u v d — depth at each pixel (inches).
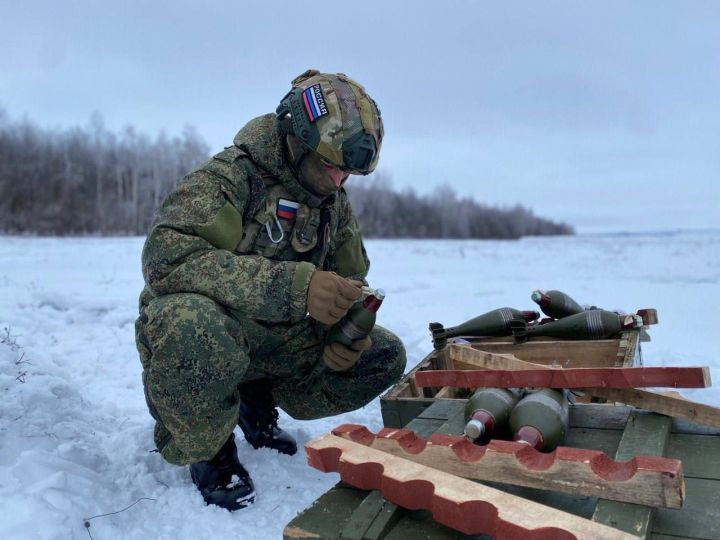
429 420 91.1
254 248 101.9
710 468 69.7
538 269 490.6
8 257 493.7
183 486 100.1
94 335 202.1
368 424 136.9
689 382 77.3
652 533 60.1
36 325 204.7
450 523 61.7
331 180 101.3
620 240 1306.6
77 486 93.1
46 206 1485.0
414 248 863.1
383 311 262.8
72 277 348.2
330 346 102.4
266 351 110.3
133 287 304.5
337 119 95.1
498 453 68.7
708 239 1229.1
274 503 97.6
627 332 122.4
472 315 254.5
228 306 95.0
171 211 94.3
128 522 90.7
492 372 88.2
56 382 127.5
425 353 191.9
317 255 107.7
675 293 315.9
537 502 66.2
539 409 78.8
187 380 88.7
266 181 101.7
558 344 123.2
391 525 65.1
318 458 75.2
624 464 63.6
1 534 79.3
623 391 82.5
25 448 99.3
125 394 150.2
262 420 117.0
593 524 56.2
